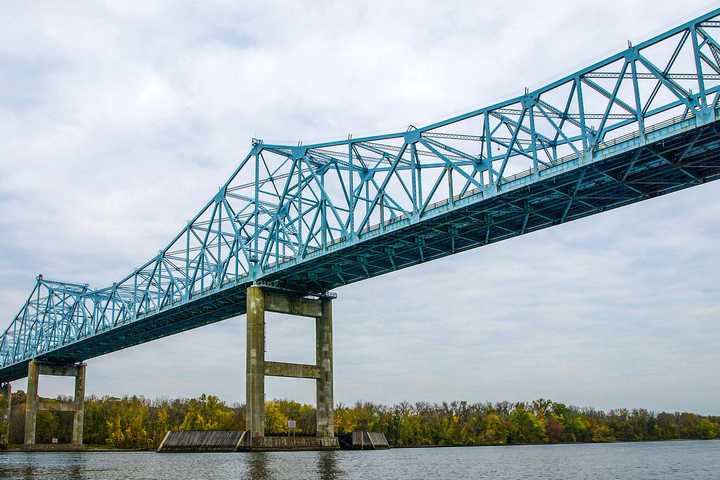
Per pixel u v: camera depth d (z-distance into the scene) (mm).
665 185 69938
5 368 182125
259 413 97438
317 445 102438
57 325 164125
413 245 85625
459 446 183500
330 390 105125
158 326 131000
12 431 187375
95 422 193125
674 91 59406
